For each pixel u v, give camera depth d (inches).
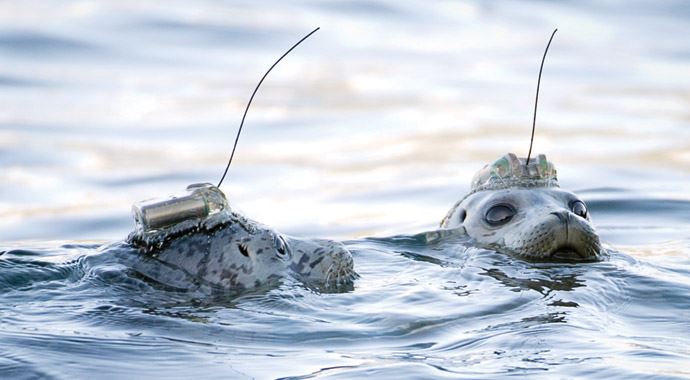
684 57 2632.9
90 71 2373.3
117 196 1621.6
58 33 2593.5
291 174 1740.9
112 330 861.2
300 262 984.9
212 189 978.1
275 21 2844.5
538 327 887.1
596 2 3112.7
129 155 1834.4
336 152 1882.4
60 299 928.3
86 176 1717.5
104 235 1432.1
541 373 775.7
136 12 2810.0
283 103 2208.4
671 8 3053.6
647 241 1274.6
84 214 1530.5
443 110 2177.7
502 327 888.3
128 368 784.9
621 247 1237.1
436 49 2706.7
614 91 2343.8
